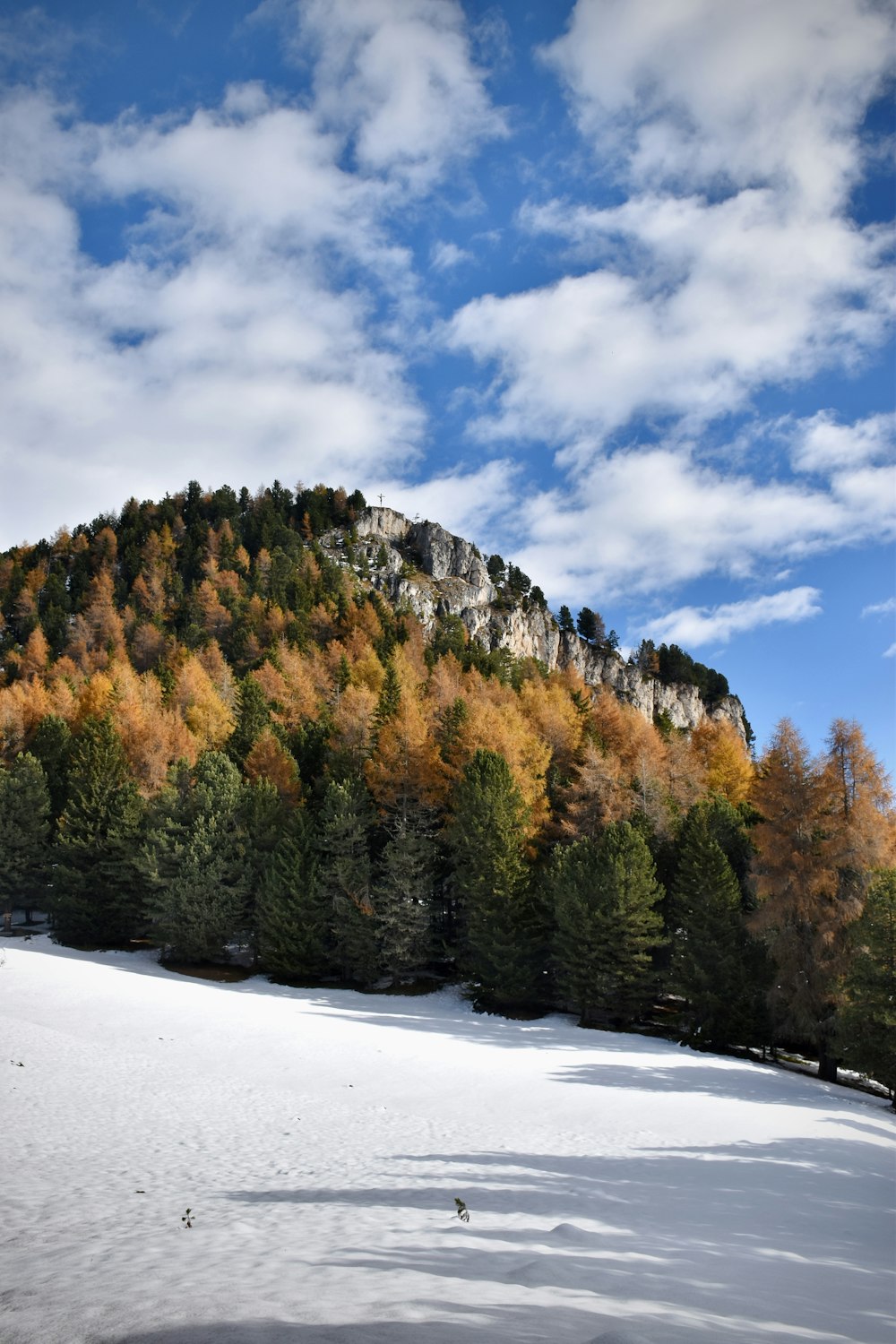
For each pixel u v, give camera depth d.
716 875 37.69
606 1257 9.38
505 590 179.38
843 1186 16.09
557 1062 29.88
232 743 66.75
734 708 178.50
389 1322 5.96
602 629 187.88
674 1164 17.31
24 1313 6.76
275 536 165.88
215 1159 15.98
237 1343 5.41
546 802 52.75
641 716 91.00
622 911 39.12
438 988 45.69
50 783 63.06
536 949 42.00
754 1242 11.20
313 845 48.91
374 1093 24.16
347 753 59.31
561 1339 5.58
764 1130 21.41
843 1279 9.49
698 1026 37.03
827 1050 33.12
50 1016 31.36
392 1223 10.98
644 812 50.59
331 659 101.31
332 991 44.38
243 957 50.97
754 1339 6.28
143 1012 33.12
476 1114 22.17
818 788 35.03
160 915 48.00
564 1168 16.44
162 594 137.00
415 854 47.41
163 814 51.66
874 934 29.39
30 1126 17.75
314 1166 15.78
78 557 158.75
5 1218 11.32
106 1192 13.09
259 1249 9.30
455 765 54.56
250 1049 28.73
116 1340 5.81
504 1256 9.02
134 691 77.00
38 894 57.22
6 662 109.38
